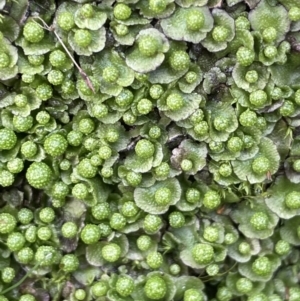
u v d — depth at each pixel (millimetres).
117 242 136
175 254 140
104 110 131
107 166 133
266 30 132
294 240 142
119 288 133
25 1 129
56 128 134
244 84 133
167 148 136
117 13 128
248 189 138
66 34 130
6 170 133
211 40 132
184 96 133
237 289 140
